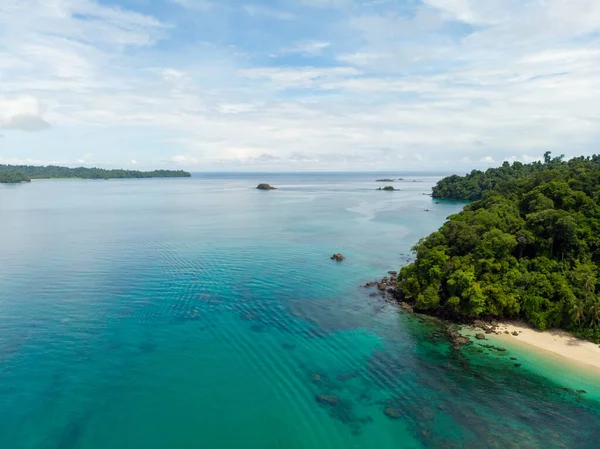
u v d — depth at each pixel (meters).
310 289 66.38
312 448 31.39
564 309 50.25
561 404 36.94
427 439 32.53
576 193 67.44
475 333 50.59
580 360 44.22
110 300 59.12
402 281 63.53
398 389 39.19
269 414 35.16
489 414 35.56
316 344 47.78
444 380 40.69
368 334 50.59
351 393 38.47
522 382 40.31
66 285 65.00
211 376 40.56
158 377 40.03
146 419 33.94
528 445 31.92
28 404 35.28
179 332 49.66
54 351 44.22
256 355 44.88
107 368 41.22
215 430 33.00
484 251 57.56
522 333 50.38
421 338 49.59
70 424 33.06
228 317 54.53
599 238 58.53
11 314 53.47
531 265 57.81
